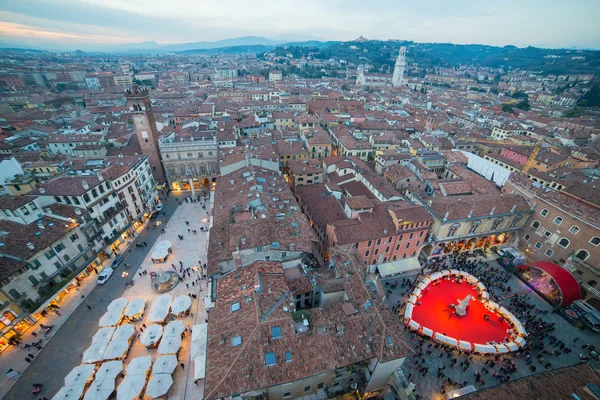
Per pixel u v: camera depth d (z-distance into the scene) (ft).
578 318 174.09
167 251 207.00
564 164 338.54
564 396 98.58
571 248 199.21
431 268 216.54
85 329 158.71
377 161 333.62
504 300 191.31
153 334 146.10
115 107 563.48
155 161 307.17
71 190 191.01
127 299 169.48
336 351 110.83
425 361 148.25
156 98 655.35
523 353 154.61
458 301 187.21
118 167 233.14
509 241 242.99
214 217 187.52
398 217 197.16
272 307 118.32
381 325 119.34
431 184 262.26
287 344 108.68
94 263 200.13
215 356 106.83
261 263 143.74
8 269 145.07
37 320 160.66
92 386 121.08
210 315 123.03
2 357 142.20
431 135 402.72
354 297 133.59
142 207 256.52
